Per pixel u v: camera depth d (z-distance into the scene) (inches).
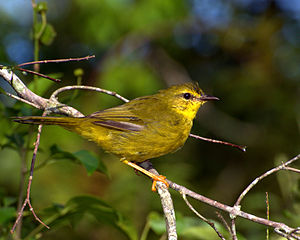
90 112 531.5
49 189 464.8
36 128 304.0
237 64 614.9
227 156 575.2
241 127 577.9
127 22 553.9
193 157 565.3
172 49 626.5
